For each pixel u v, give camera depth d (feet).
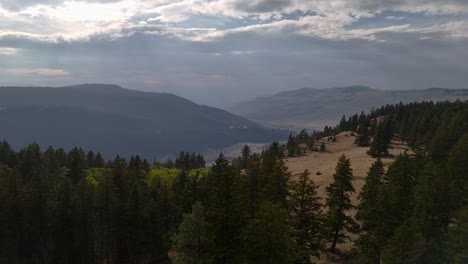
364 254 123.85
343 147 465.06
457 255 103.14
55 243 175.94
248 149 470.39
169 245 169.07
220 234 107.24
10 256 165.27
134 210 181.37
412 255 108.06
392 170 165.78
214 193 117.08
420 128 378.12
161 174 317.01
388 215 121.19
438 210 115.34
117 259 189.88
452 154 162.20
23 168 286.66
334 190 152.56
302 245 123.44
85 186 187.52
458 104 464.65
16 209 166.61
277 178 140.05
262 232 100.37
